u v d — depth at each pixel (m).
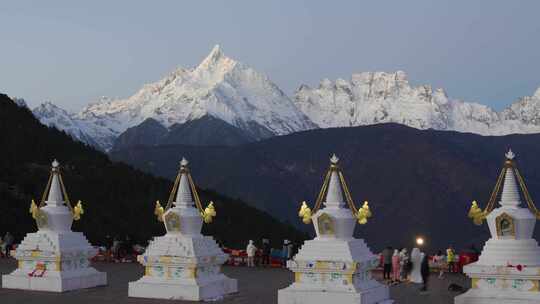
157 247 29.78
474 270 25.56
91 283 33.25
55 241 32.12
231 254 48.19
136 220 74.75
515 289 25.08
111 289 32.38
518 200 25.98
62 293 30.92
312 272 25.95
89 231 64.69
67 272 32.22
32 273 32.09
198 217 30.09
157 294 29.17
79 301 28.41
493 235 26.02
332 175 27.06
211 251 30.23
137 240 65.69
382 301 26.92
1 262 45.84
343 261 25.48
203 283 29.09
